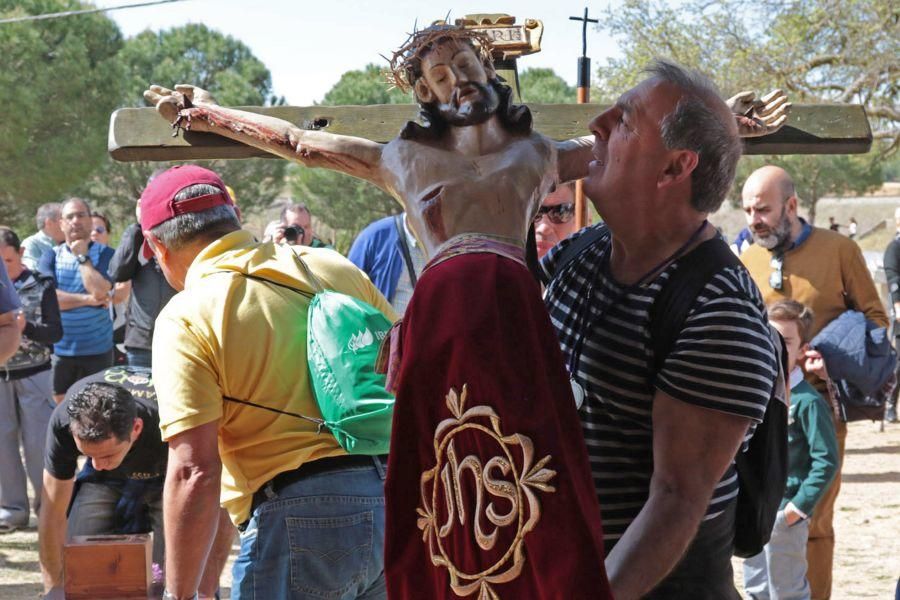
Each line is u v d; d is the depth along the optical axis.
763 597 4.36
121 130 2.22
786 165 33.00
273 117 2.23
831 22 17.73
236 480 2.70
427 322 1.69
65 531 4.04
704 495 1.86
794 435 4.20
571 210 3.90
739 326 1.87
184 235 2.84
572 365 2.03
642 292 1.94
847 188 36.75
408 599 1.75
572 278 2.11
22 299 6.66
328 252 3.00
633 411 1.97
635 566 1.81
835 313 5.10
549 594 1.61
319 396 2.64
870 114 18.33
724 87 17.67
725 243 1.99
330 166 1.98
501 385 1.63
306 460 2.65
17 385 6.74
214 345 2.63
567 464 1.62
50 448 3.94
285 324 2.70
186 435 2.59
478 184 1.77
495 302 1.66
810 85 18.47
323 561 2.64
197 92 2.18
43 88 22.28
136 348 6.39
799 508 4.18
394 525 1.74
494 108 1.82
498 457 1.63
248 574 2.67
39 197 22.59
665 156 1.89
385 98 22.25
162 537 4.13
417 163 1.81
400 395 1.71
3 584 5.69
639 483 2.00
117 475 4.02
